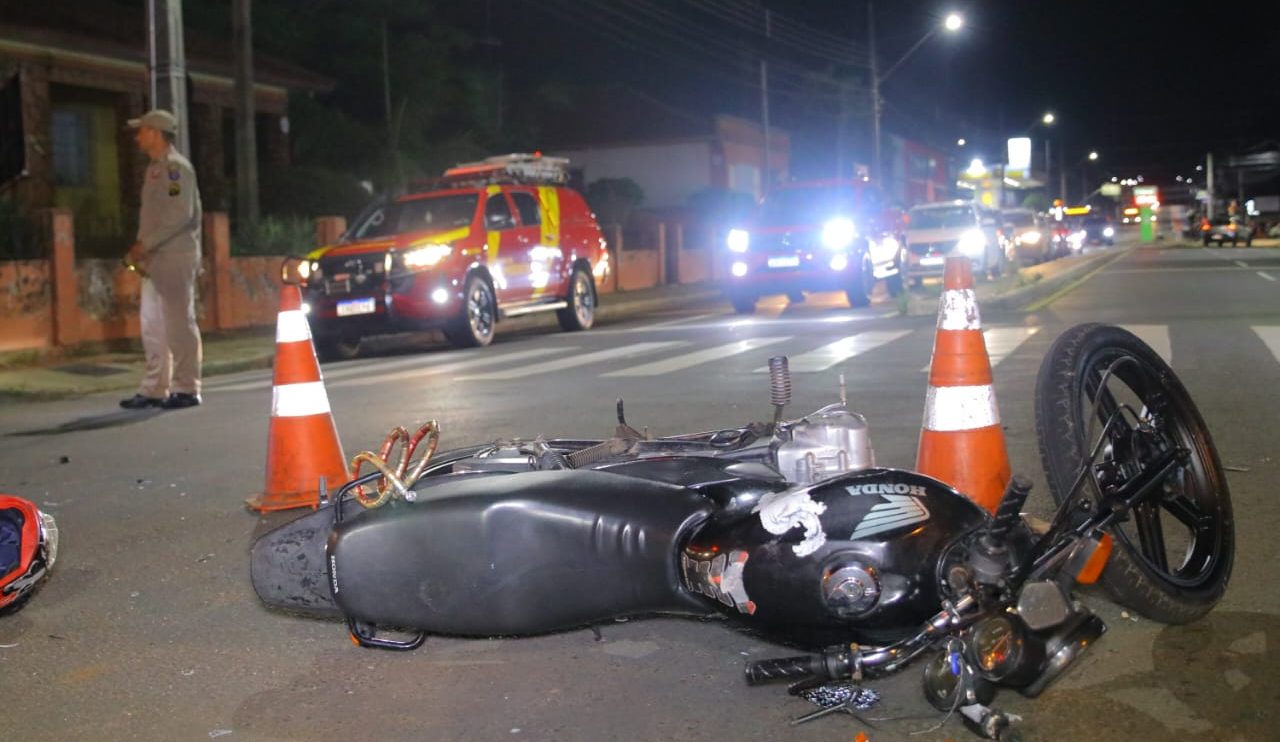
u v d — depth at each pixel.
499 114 40.84
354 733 3.78
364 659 4.41
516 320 23.41
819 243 19.80
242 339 18.86
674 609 3.94
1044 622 3.33
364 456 4.11
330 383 12.60
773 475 4.38
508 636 4.08
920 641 3.38
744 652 4.30
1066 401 4.11
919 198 71.12
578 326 19.84
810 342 13.81
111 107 25.36
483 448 4.89
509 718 3.84
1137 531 4.81
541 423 8.84
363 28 34.22
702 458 4.51
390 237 16.66
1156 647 4.07
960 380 4.80
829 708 3.76
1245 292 19.14
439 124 38.34
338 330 16.41
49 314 16.23
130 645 4.64
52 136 24.28
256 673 4.32
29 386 13.66
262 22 32.72
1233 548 4.28
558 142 51.03
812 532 3.50
